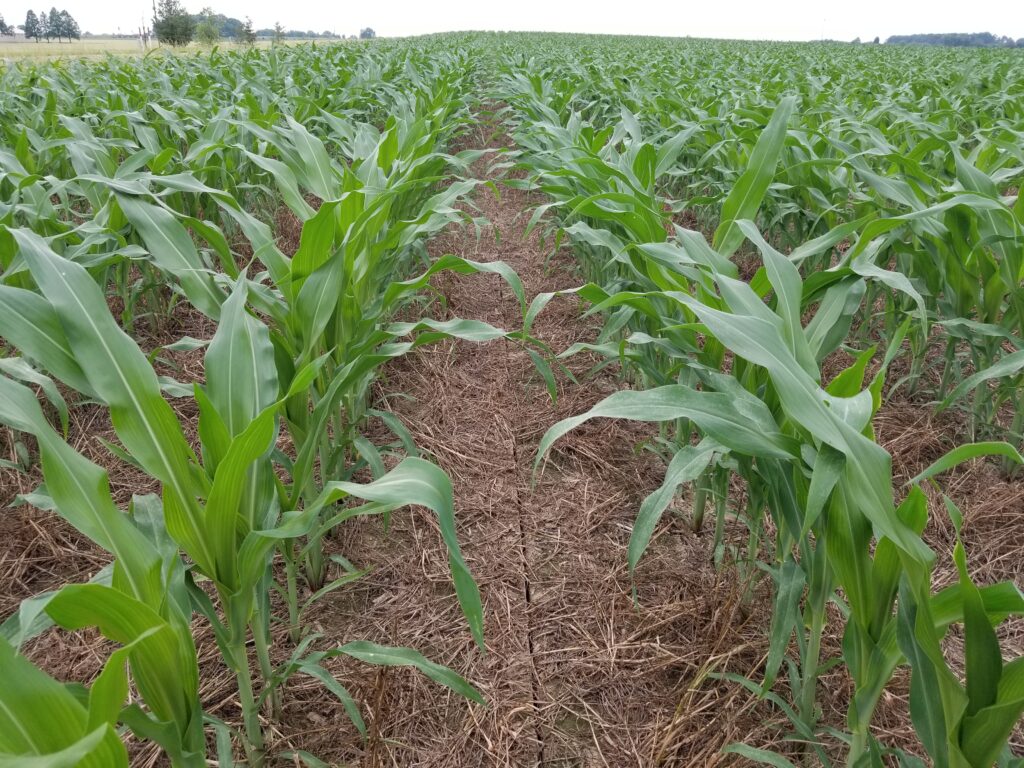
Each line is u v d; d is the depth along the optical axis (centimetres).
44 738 80
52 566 229
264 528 153
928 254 272
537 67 1142
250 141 472
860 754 135
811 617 154
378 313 213
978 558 231
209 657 189
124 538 105
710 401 130
